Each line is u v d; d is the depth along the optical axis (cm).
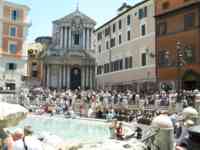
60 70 8219
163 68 4741
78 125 2991
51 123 3130
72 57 8206
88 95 4228
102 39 7450
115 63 6575
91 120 3241
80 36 8531
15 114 821
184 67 4284
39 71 8788
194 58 4159
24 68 7425
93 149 1165
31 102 4400
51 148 1077
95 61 8125
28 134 920
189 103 2731
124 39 6200
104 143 1273
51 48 8375
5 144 798
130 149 1134
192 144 761
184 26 4384
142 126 2341
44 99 4506
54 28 8781
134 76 5694
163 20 4812
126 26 6125
